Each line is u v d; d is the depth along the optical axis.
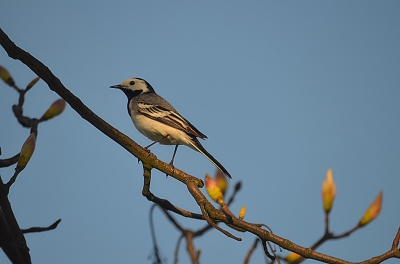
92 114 10.61
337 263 8.35
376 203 7.99
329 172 8.15
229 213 9.27
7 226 8.16
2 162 9.09
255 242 9.49
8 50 9.09
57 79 9.78
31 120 10.38
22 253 8.55
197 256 10.78
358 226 8.09
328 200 8.09
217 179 9.82
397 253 8.20
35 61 9.44
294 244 8.72
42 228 9.70
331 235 8.28
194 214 11.24
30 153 8.52
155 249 10.90
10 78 10.95
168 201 11.35
